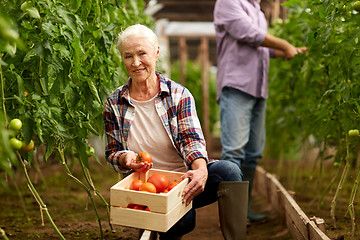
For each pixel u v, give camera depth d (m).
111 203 1.81
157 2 7.22
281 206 2.89
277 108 4.57
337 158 2.99
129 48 1.98
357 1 2.26
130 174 1.98
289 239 2.55
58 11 1.87
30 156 1.94
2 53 1.83
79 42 1.93
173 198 1.80
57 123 1.96
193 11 7.52
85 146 2.20
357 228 2.52
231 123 3.06
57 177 4.46
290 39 3.65
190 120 2.06
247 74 3.08
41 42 1.83
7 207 3.32
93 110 2.17
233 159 3.01
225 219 2.09
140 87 2.08
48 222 2.90
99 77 2.35
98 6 2.30
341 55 2.59
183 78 7.27
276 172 4.77
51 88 1.94
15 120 1.72
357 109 2.47
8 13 1.71
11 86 1.90
